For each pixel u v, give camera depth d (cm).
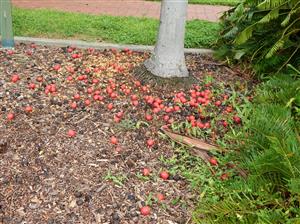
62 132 138
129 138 139
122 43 219
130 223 109
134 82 173
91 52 203
